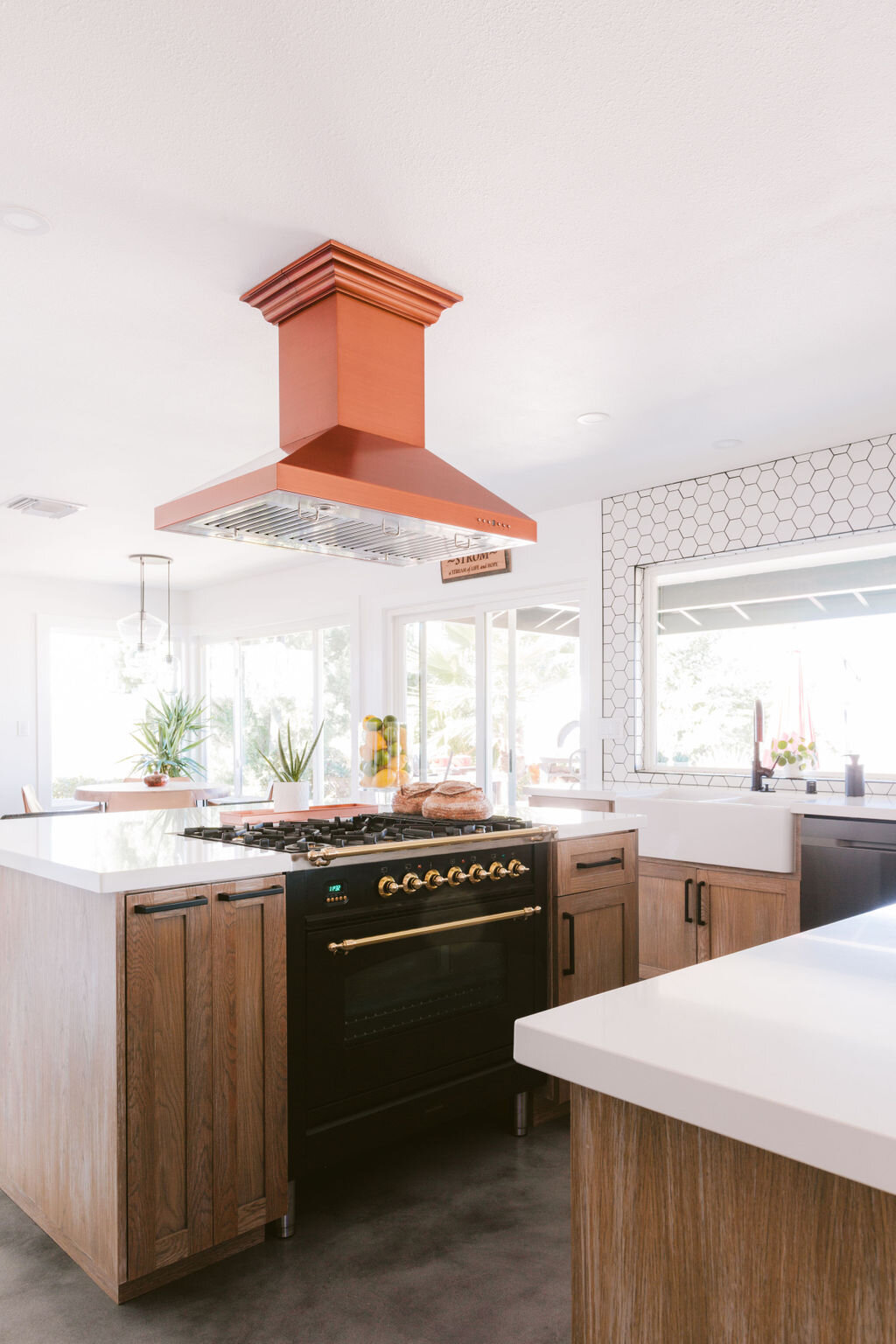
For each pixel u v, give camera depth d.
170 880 1.89
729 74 1.67
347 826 2.75
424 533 2.53
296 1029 2.12
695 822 3.64
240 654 7.71
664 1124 0.83
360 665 6.28
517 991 2.63
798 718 4.16
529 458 4.04
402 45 1.59
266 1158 2.05
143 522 5.35
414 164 1.93
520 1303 1.85
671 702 4.62
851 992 0.95
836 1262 0.71
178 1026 1.91
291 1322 1.79
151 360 2.96
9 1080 2.31
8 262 2.33
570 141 1.86
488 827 2.67
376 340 2.44
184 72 1.65
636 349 2.89
